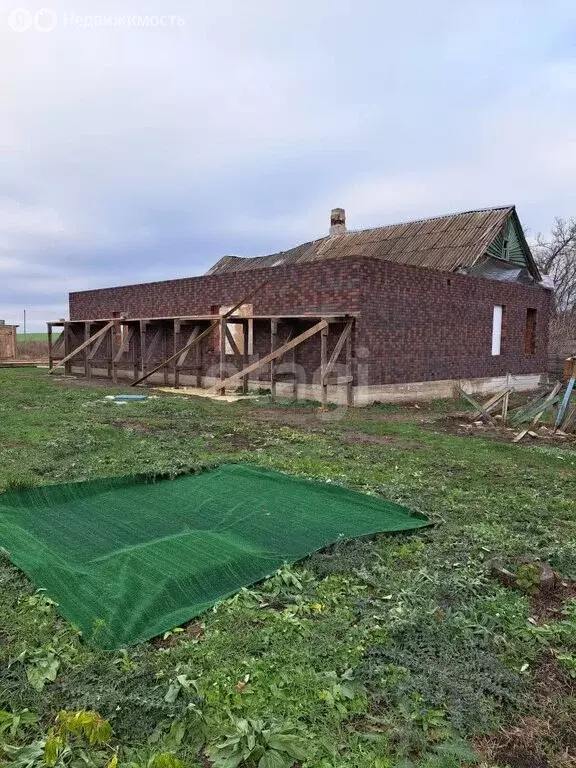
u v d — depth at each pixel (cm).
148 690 229
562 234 3164
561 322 2895
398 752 204
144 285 1673
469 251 1611
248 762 196
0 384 1403
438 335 1320
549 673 257
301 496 493
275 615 293
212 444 730
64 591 306
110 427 817
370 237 1972
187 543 365
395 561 371
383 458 677
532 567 340
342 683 241
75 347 1888
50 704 221
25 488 464
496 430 926
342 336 1102
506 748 211
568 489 570
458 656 264
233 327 1430
